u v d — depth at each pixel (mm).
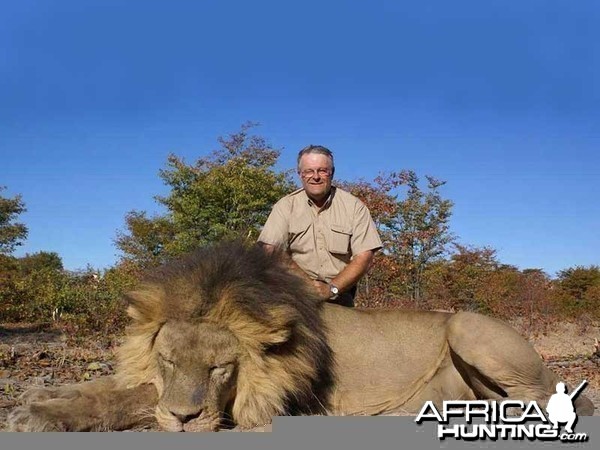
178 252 9336
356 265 2613
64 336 6004
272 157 10141
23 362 4090
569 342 6734
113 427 1907
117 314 6199
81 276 8406
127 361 2010
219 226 9234
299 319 2055
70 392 1945
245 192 9570
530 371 2146
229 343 1913
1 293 7875
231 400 1943
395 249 8711
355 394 2268
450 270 8883
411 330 2328
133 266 8320
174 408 1817
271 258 2191
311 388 2158
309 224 2678
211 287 1934
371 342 2297
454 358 2266
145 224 10383
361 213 2684
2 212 13234
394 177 8977
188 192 9797
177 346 1883
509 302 8531
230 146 10023
